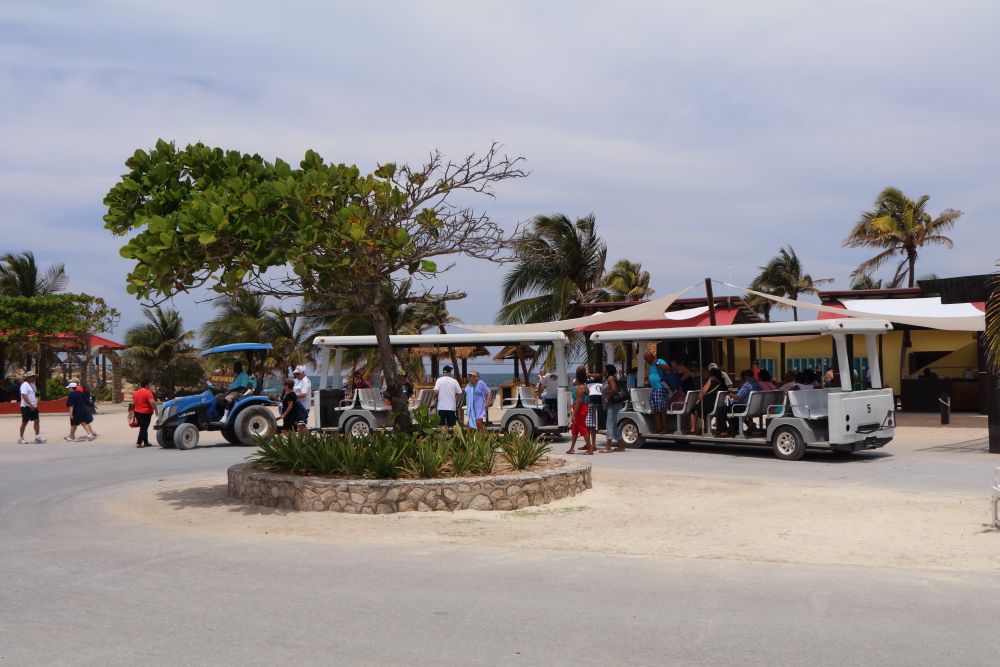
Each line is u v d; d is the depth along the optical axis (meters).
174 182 10.13
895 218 45.75
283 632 4.94
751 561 6.95
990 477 12.03
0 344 41.62
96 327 40.31
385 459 9.98
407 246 10.39
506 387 18.45
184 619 5.21
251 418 18.94
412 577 6.36
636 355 18.23
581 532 8.38
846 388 14.42
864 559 6.98
